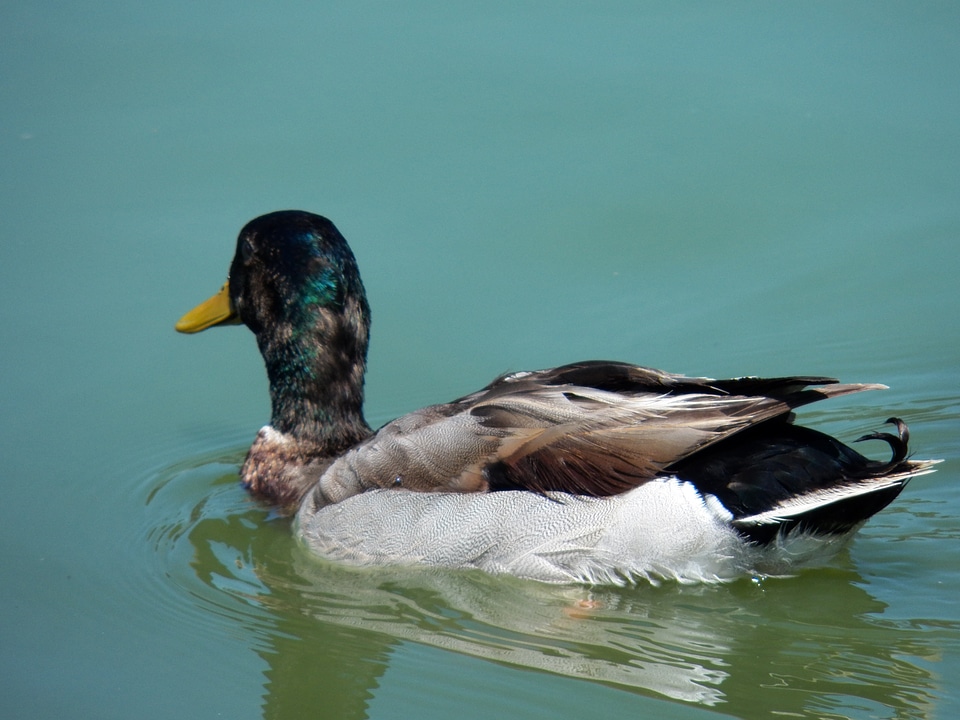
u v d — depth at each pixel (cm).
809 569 1211
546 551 1179
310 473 1395
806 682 1051
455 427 1238
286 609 1211
